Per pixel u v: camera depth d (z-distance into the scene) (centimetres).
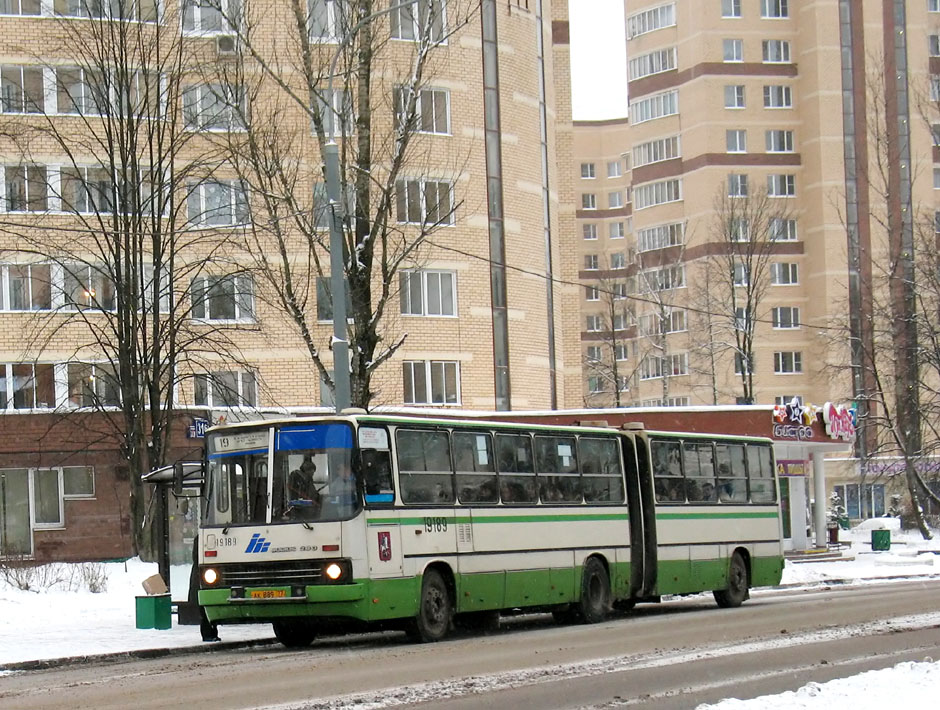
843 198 8662
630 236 10125
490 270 4766
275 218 2780
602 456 2462
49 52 4159
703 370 7775
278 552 1881
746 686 1373
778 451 4909
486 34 4869
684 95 9131
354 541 1858
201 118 4209
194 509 2273
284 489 1902
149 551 3438
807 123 8856
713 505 2747
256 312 4375
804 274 8800
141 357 3609
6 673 1680
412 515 1961
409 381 4566
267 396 4306
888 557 4647
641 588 2516
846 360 7619
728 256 7456
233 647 1995
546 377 4991
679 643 1820
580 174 12050
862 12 8719
